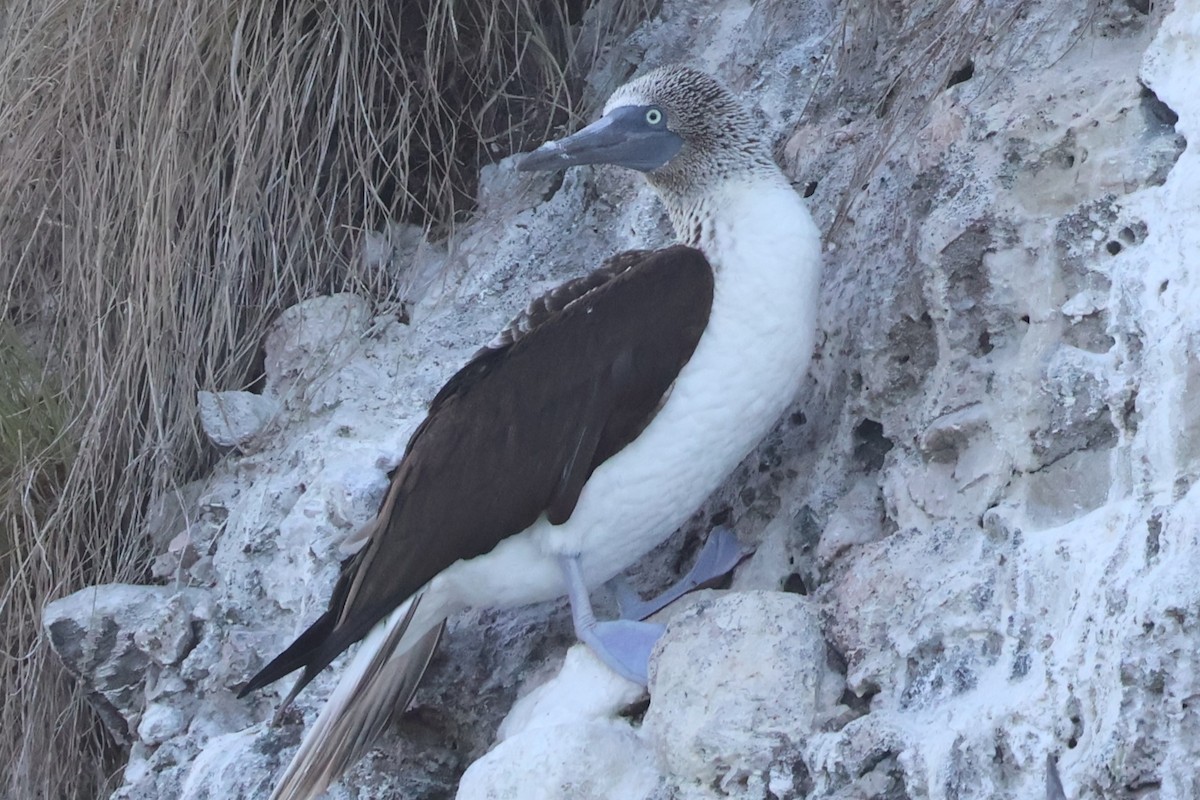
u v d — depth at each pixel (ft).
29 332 45.19
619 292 29.63
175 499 41.37
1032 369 27.76
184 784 35.37
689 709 27.09
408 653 31.24
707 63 41.22
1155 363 24.72
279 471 39.45
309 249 42.16
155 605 38.75
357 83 41.22
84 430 42.32
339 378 40.40
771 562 31.76
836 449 31.42
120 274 42.04
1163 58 27.61
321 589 36.63
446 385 31.09
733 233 30.07
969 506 27.89
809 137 36.96
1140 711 22.13
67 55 42.80
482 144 43.55
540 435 29.37
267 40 40.63
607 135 31.63
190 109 41.47
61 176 43.29
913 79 33.58
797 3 40.11
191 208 41.93
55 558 41.83
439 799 33.35
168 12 41.06
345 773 33.04
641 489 29.60
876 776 25.20
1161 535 23.13
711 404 29.32
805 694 26.76
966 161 29.96
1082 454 26.76
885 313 30.66
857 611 27.17
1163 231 25.99
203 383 42.50
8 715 41.37
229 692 37.14
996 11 32.14
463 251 41.75
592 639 29.40
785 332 29.43
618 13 43.42
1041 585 25.23
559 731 27.91
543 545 30.04
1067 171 28.53
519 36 43.34
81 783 41.19
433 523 29.63
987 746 23.99
